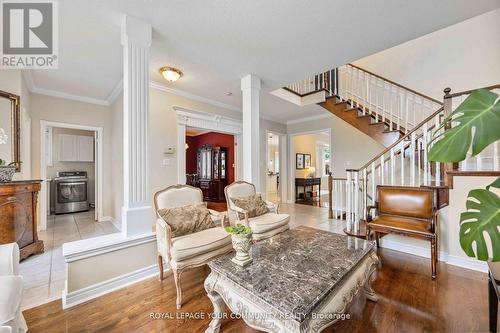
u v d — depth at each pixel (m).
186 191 2.48
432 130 2.80
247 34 2.39
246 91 3.45
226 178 7.30
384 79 4.11
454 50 3.76
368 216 2.87
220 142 7.60
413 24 2.26
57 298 1.86
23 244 2.65
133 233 2.12
